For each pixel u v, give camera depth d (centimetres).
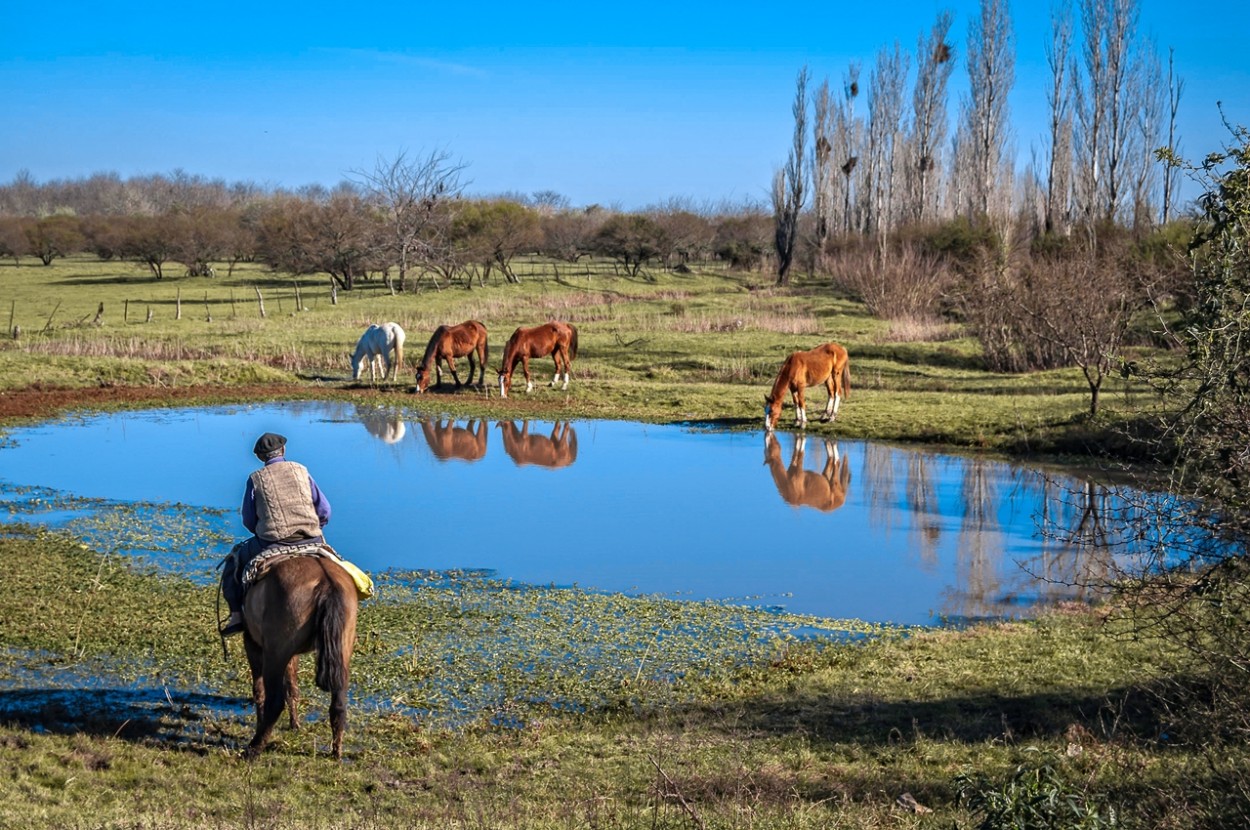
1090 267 2672
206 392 2808
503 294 5747
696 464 2034
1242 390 615
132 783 699
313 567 748
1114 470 1886
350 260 6019
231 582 792
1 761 707
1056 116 5638
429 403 2714
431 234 6438
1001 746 755
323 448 2138
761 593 1245
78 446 2119
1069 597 1220
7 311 4753
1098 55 5256
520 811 643
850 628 1119
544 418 2553
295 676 828
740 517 1612
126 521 1502
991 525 1565
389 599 1196
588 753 780
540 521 1572
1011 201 6525
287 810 652
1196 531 711
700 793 682
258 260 7775
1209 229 650
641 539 1474
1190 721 670
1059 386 2769
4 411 2464
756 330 4000
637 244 7412
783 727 826
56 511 1559
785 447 2217
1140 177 5266
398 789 710
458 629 1102
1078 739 749
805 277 7244
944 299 4519
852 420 2436
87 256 9900
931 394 2773
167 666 973
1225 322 611
